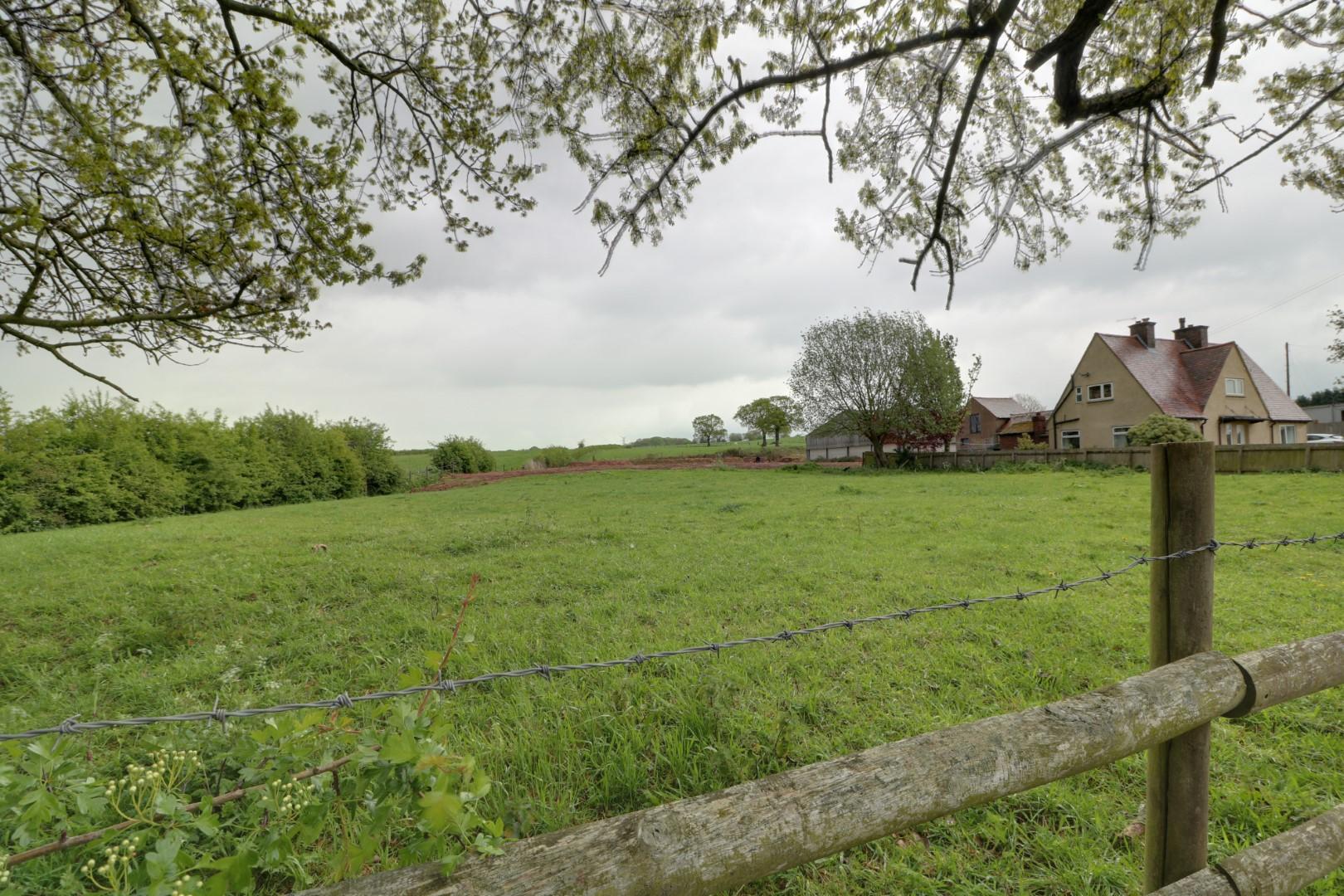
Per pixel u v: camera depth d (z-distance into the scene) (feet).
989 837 7.50
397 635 15.65
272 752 4.57
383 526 38.99
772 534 30.42
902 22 10.59
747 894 6.82
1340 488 44.73
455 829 3.63
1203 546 5.12
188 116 13.88
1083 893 6.57
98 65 13.97
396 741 3.91
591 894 2.84
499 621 16.31
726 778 8.67
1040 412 126.72
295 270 16.58
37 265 14.37
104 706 11.62
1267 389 105.70
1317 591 17.76
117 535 36.47
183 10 13.30
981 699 11.10
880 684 11.69
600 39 12.41
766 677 12.07
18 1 12.80
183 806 4.32
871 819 3.35
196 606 17.95
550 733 9.70
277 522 44.52
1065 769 3.97
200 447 62.95
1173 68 12.12
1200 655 4.92
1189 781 5.13
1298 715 10.09
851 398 98.73
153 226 14.11
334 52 14.12
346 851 4.06
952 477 76.69
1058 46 10.63
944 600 17.57
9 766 4.29
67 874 5.80
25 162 13.93
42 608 18.22
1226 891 4.65
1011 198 14.75
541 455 131.75
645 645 14.14
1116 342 101.60
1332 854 5.15
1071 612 16.02
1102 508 37.50
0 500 46.11
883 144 14.56
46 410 53.62
